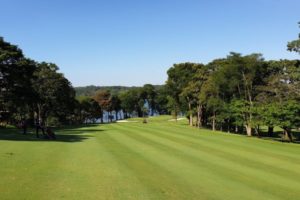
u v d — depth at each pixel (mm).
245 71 64500
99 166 21828
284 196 16844
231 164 25500
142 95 166125
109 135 47344
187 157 28062
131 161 24625
